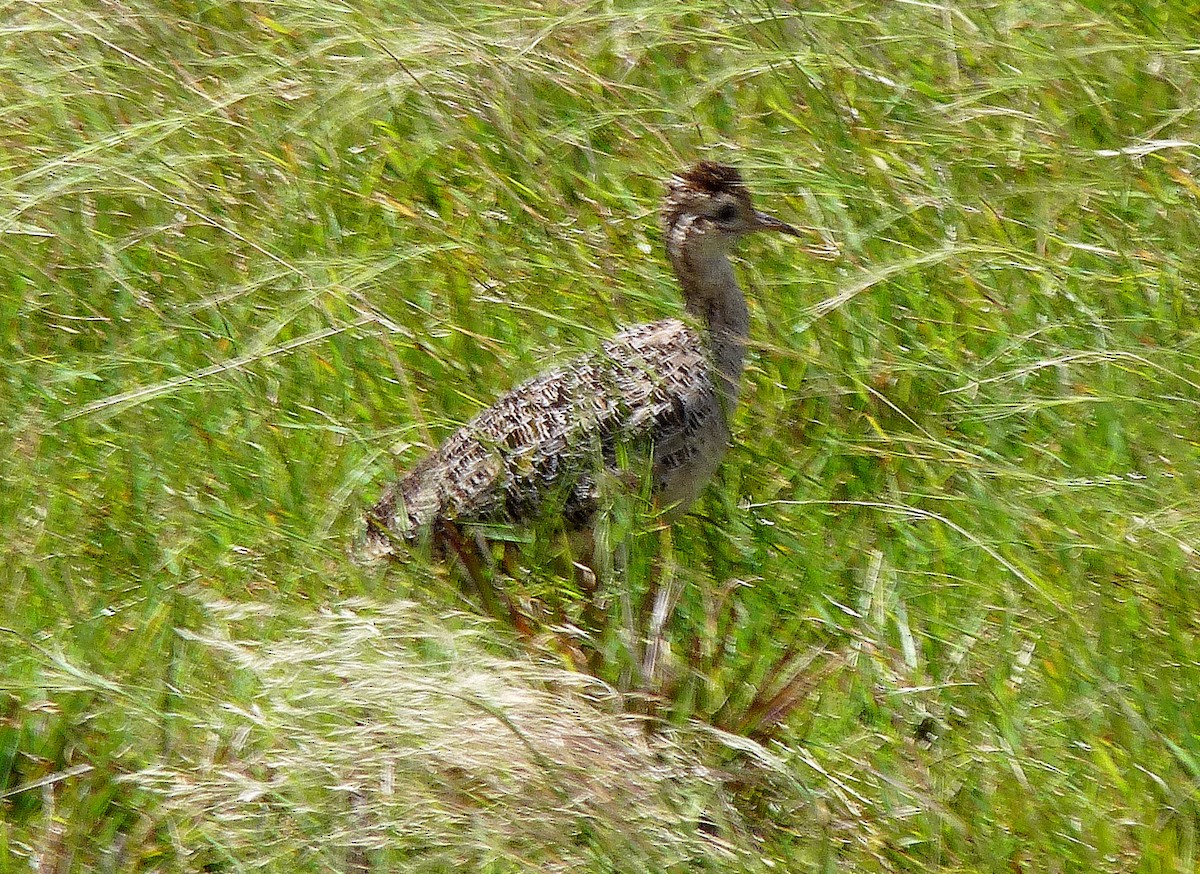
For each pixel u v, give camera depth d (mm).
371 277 10344
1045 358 10328
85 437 9891
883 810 7961
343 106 11945
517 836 7273
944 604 9016
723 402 9820
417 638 8297
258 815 7617
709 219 9984
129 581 9055
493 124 11867
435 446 9789
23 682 8133
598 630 9016
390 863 7465
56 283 10961
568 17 12047
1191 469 9516
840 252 11219
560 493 9336
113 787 8008
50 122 12062
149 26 12672
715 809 7648
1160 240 11156
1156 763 8008
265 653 8078
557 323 10641
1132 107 12172
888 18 13039
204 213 11195
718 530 9641
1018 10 12883
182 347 10609
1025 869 7668
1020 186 11586
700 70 12875
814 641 8977
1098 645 8539
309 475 9664
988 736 8242
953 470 9727
